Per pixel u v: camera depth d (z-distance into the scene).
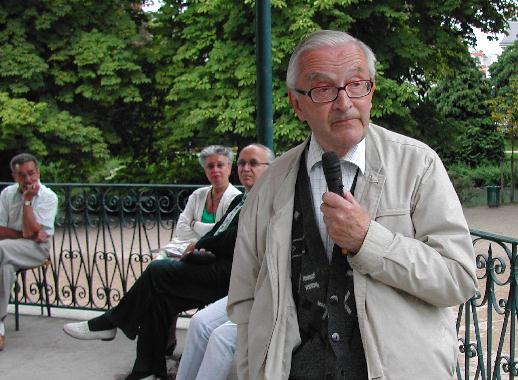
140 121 15.59
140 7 15.55
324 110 1.60
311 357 1.64
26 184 4.39
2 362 4.00
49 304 5.02
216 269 3.37
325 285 1.63
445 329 1.60
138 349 3.50
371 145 1.66
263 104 4.20
